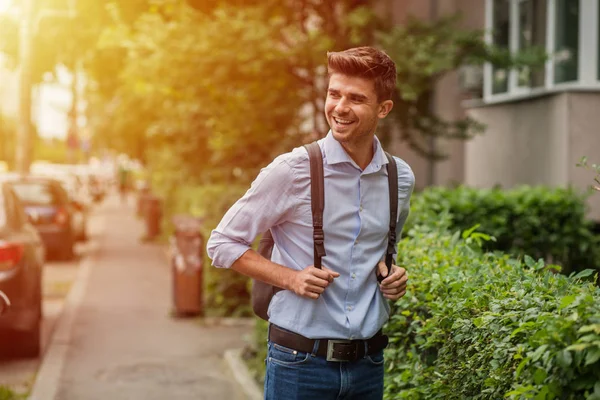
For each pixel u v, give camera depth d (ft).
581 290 9.50
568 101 38.09
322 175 10.19
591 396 7.92
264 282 10.61
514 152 44.34
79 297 41.45
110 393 23.80
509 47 44.55
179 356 28.76
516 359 9.66
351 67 9.98
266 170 10.30
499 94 45.78
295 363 10.27
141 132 86.07
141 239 75.31
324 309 10.24
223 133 41.52
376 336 10.64
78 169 140.05
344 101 10.05
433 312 12.08
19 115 61.11
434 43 37.47
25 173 61.36
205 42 35.47
